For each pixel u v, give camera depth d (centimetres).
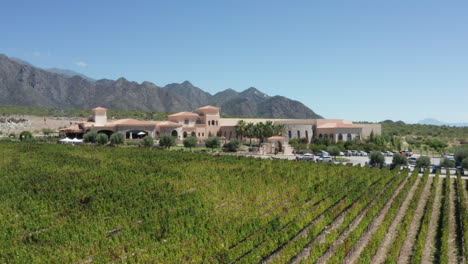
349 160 8556
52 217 3192
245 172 5397
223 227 2905
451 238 3080
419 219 3569
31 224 3028
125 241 2727
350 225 3375
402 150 10994
